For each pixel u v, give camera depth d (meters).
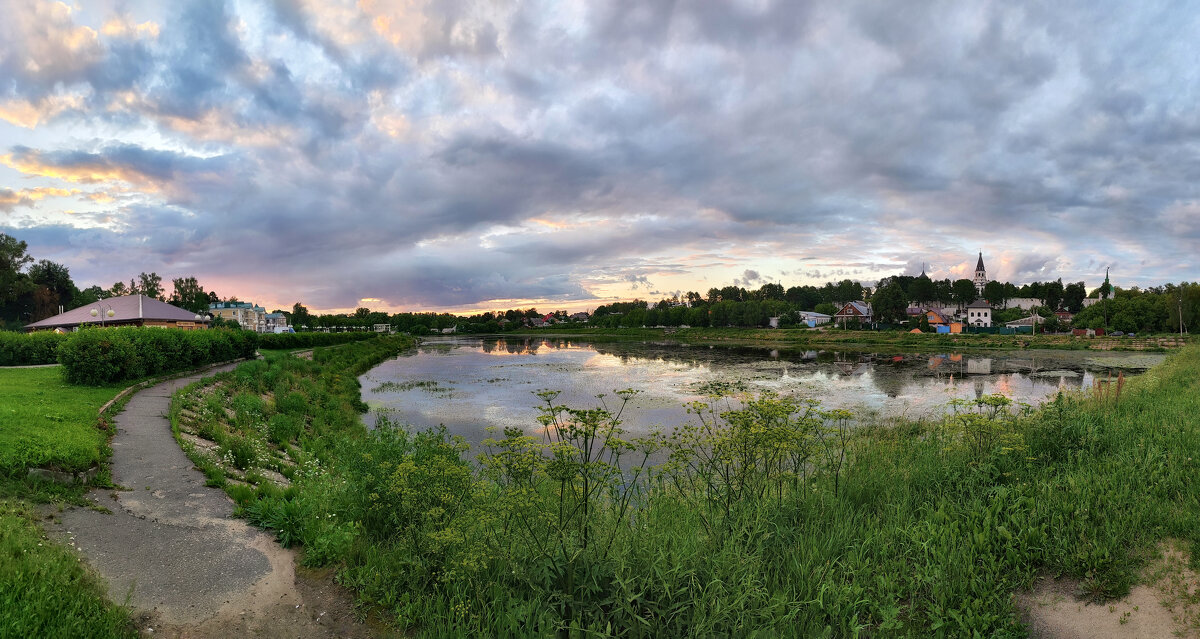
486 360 48.56
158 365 18.70
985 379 30.47
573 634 4.20
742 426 6.25
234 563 5.80
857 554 5.59
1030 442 8.66
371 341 64.25
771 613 4.60
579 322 172.25
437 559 5.34
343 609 5.08
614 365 41.75
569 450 5.15
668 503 7.12
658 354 54.62
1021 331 87.75
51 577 4.71
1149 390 15.16
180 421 11.88
